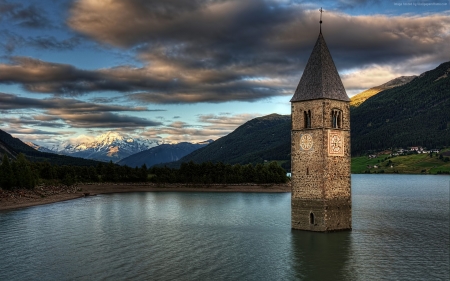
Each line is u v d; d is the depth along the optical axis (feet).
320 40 329.93
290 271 239.30
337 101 323.57
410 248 288.30
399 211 497.05
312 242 300.20
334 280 225.76
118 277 226.99
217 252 277.44
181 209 513.45
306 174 324.80
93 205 561.02
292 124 332.39
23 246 293.43
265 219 419.33
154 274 232.53
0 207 512.63
